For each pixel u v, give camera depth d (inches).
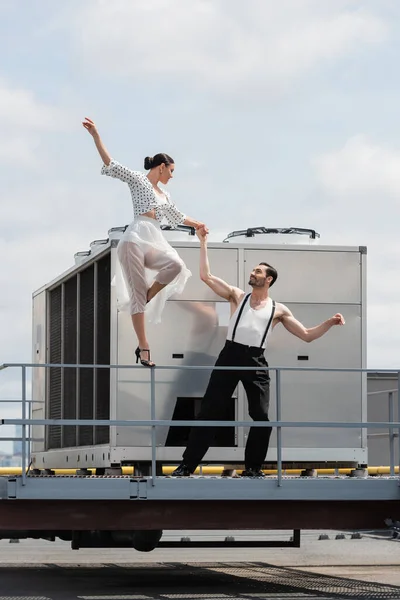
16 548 998.4
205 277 619.5
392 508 593.0
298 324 616.1
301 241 720.3
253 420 598.2
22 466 551.5
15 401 735.7
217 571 773.9
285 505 583.2
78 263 791.7
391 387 1086.4
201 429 591.2
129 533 652.7
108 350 695.7
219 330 696.4
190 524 572.7
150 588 660.1
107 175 593.0
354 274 715.4
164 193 611.5
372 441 1075.9
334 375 703.1
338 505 588.1
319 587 666.8
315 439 695.7
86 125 582.6
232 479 564.1
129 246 590.2
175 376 689.6
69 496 548.7
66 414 815.7
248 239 716.0
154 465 561.3
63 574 751.7
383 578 724.0
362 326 712.4
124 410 680.4
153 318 612.1
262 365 601.0
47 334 879.7
